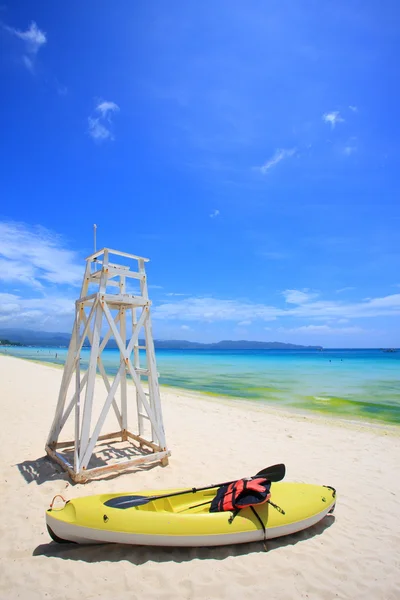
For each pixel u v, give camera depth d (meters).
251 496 4.16
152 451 6.97
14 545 3.94
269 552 3.94
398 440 8.91
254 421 10.70
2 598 3.14
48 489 5.30
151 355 6.56
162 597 3.22
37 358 52.00
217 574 3.54
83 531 3.77
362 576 3.64
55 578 3.41
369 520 4.80
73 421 9.80
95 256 6.52
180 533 3.77
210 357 72.81
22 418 9.87
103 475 5.83
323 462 7.10
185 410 12.09
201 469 6.32
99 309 5.84
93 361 5.67
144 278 6.64
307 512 4.35
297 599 3.28
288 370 33.66
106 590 3.27
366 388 19.67
